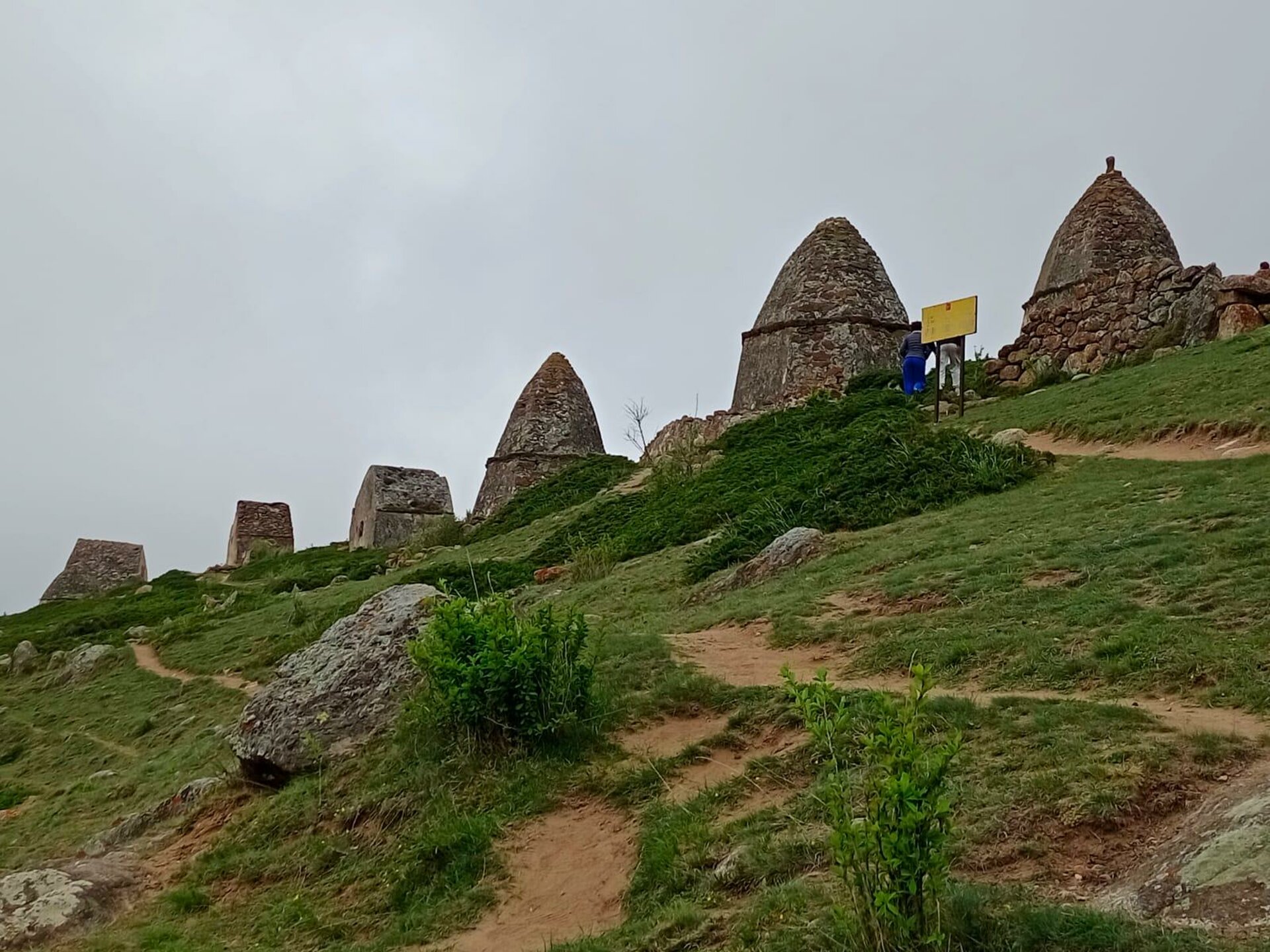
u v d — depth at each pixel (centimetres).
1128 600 760
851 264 2905
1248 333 1830
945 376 2433
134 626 2762
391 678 872
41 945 633
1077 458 1446
